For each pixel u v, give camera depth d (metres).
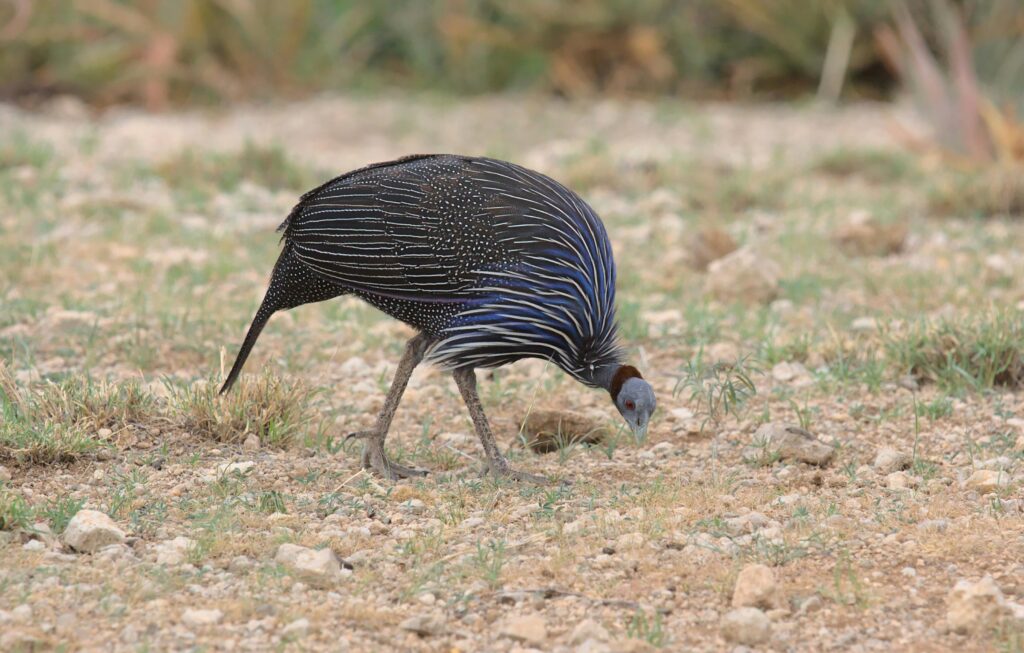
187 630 10.88
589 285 14.21
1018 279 23.03
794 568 12.23
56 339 19.53
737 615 10.95
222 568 12.16
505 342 14.27
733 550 12.58
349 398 17.81
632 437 16.38
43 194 29.11
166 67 43.16
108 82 43.56
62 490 13.88
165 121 40.47
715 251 24.80
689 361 17.73
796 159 35.62
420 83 46.75
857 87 46.00
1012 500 13.77
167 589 11.55
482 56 46.72
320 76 46.19
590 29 46.44
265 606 11.30
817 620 11.29
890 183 32.91
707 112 43.22
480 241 13.95
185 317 20.08
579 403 17.73
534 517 13.55
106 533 12.44
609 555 12.51
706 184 31.09
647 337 20.39
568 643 10.81
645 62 46.06
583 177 32.09
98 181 30.80
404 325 20.97
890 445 15.84
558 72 46.34
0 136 35.91
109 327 20.17
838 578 11.82
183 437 15.63
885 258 25.34
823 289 22.94
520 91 46.38
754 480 14.70
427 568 12.12
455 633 11.02
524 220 14.02
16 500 12.91
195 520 13.15
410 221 14.02
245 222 27.77
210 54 44.78
